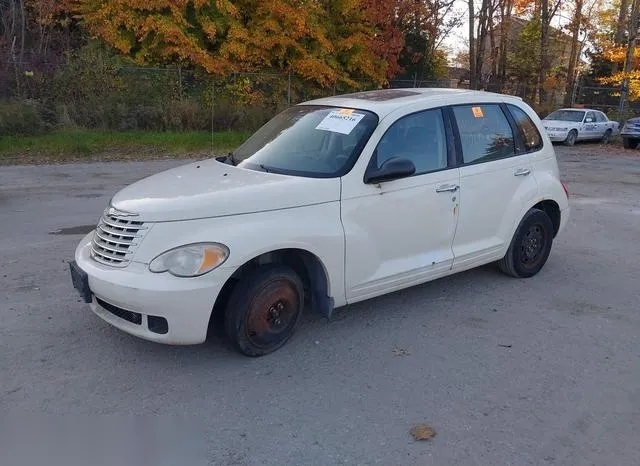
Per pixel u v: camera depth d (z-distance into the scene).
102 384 3.73
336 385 3.80
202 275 3.67
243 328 3.99
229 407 3.52
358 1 23.02
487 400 3.66
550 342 4.51
